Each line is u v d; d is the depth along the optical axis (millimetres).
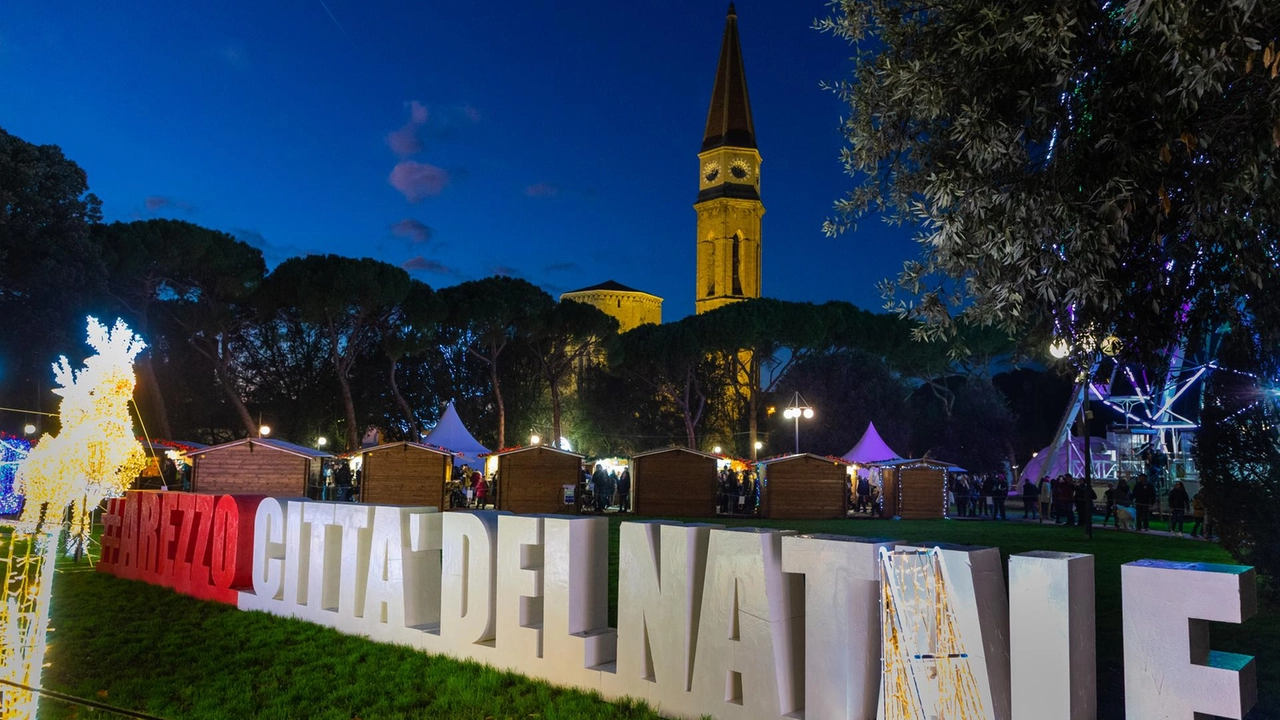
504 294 49000
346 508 8781
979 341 50562
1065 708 4418
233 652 7828
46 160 30531
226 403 45250
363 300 42125
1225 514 9344
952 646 4824
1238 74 5207
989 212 6402
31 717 5789
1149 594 4320
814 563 5395
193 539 11172
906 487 28953
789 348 54594
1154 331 7113
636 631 6324
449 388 51781
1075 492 25609
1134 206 5922
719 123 109062
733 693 5832
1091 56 5961
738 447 56312
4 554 13156
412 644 7930
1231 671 4043
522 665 7031
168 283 38375
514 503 27656
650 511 28094
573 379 59562
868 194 7770
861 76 7586
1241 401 9211
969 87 6402
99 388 13648
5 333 28438
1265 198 5828
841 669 5203
